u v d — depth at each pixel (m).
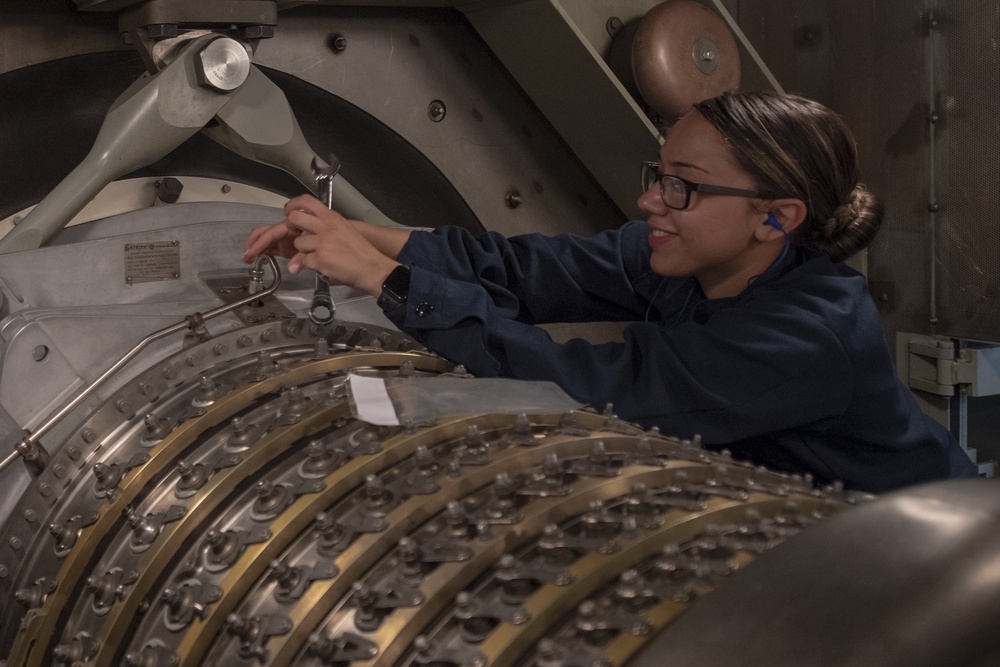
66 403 1.06
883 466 1.29
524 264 1.46
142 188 1.45
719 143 1.18
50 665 0.92
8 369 1.08
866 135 1.90
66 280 1.18
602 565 0.68
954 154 1.76
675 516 0.73
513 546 0.73
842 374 1.17
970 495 0.60
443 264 1.39
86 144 1.44
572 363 1.18
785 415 1.17
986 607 0.53
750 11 1.93
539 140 1.84
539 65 1.65
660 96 1.64
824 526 0.61
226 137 1.40
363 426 0.91
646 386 1.16
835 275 1.26
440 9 1.70
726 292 1.29
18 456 1.03
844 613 0.54
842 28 1.90
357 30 1.63
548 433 0.90
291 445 0.92
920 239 1.84
